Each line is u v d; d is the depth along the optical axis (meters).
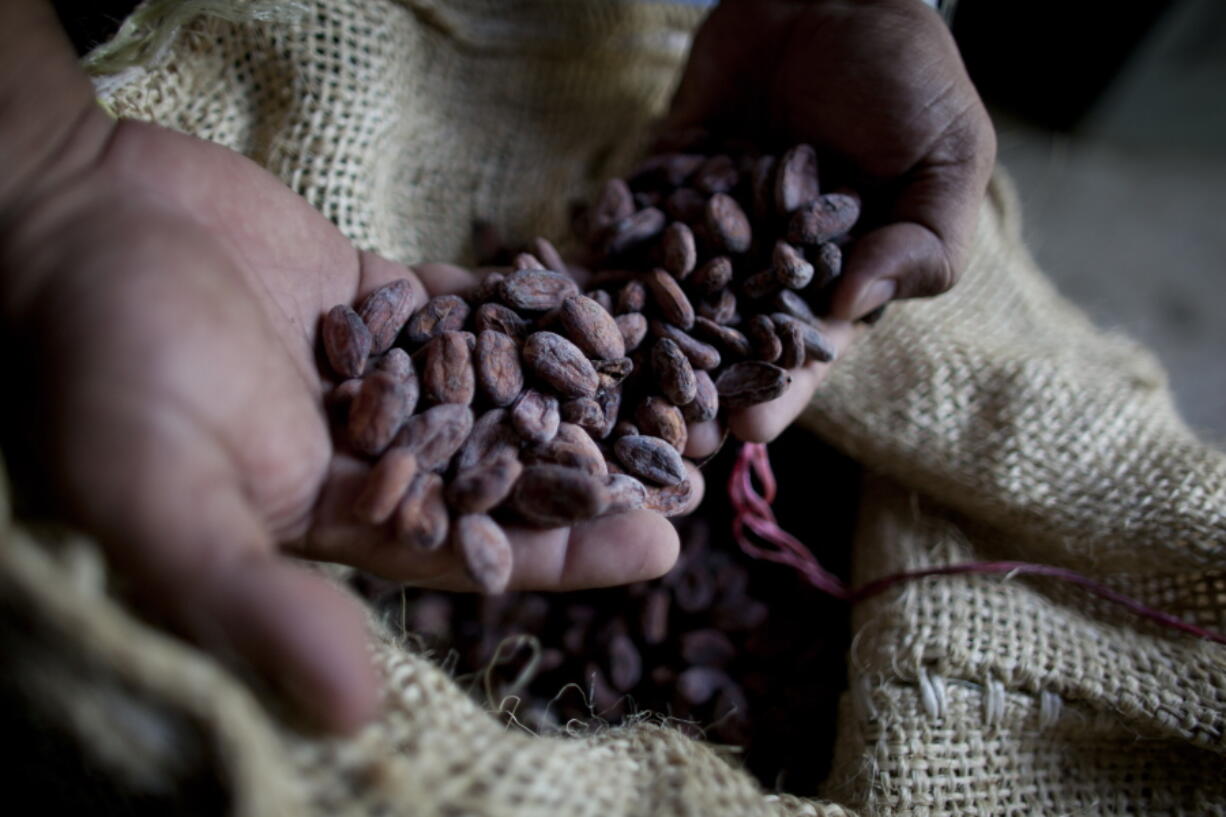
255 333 0.20
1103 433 0.31
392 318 0.27
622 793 0.22
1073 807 0.28
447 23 0.37
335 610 0.18
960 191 0.31
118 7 0.31
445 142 0.39
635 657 0.33
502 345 0.26
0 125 0.21
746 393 0.28
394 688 0.21
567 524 0.23
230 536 0.18
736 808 0.22
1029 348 0.35
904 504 0.34
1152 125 0.59
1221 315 0.52
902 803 0.27
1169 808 0.28
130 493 0.17
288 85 0.32
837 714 0.31
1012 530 0.32
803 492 0.38
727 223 0.30
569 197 0.40
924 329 0.34
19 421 0.18
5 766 0.20
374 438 0.23
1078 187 0.58
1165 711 0.27
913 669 0.28
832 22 0.33
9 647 0.16
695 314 0.30
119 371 0.17
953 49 0.32
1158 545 0.30
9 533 0.15
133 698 0.16
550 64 0.41
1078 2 0.54
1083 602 0.31
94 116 0.23
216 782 0.17
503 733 0.21
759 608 0.34
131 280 0.18
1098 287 0.53
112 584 0.17
